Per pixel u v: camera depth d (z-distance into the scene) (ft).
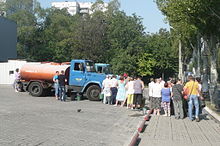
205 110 68.64
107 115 54.19
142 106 64.85
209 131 41.73
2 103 67.51
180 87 53.67
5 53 198.70
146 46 193.16
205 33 80.07
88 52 202.28
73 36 215.31
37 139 32.71
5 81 143.02
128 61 185.06
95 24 205.57
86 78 81.46
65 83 78.43
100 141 33.14
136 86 64.54
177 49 167.02
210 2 62.28
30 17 270.67
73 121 45.65
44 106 64.13
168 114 56.90
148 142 33.78
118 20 205.26
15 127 39.17
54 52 260.42
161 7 85.56
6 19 200.23
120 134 37.58
